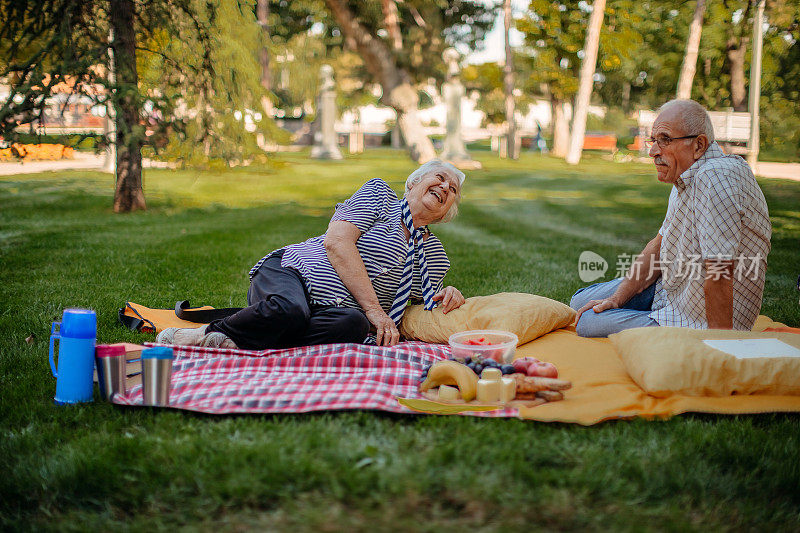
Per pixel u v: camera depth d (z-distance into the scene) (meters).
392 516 2.08
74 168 18.14
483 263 7.62
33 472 2.39
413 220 4.03
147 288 5.86
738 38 18.78
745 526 2.13
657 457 2.48
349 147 36.34
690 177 3.61
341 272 3.79
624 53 22.34
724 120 15.59
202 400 2.92
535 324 3.93
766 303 5.59
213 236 9.26
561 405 2.92
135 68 10.16
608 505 2.19
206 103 10.83
